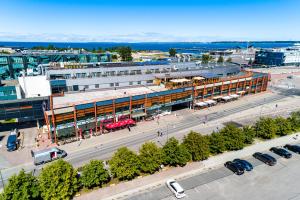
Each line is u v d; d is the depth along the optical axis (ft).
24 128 266.16
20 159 200.44
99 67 321.32
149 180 166.40
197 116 310.04
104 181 163.43
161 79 339.36
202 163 189.37
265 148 215.92
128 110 273.95
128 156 162.20
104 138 242.58
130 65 350.23
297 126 253.44
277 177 173.27
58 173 138.31
